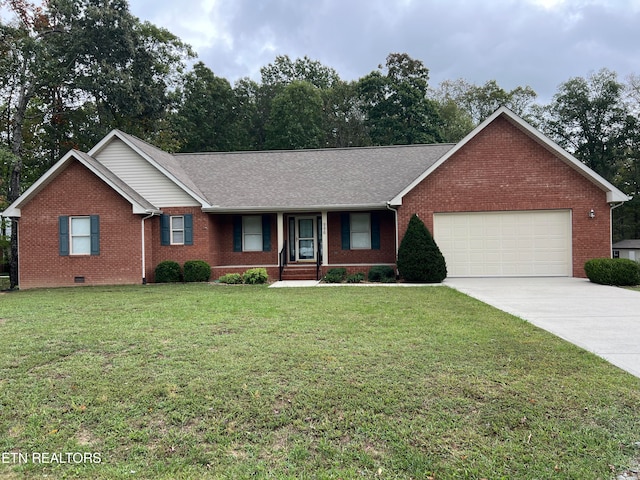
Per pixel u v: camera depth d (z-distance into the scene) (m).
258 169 18.98
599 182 14.34
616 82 36.44
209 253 16.61
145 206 15.73
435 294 10.98
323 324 7.21
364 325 7.12
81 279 15.54
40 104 25.56
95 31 23.75
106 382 4.60
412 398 4.12
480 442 3.37
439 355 5.38
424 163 18.44
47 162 27.02
